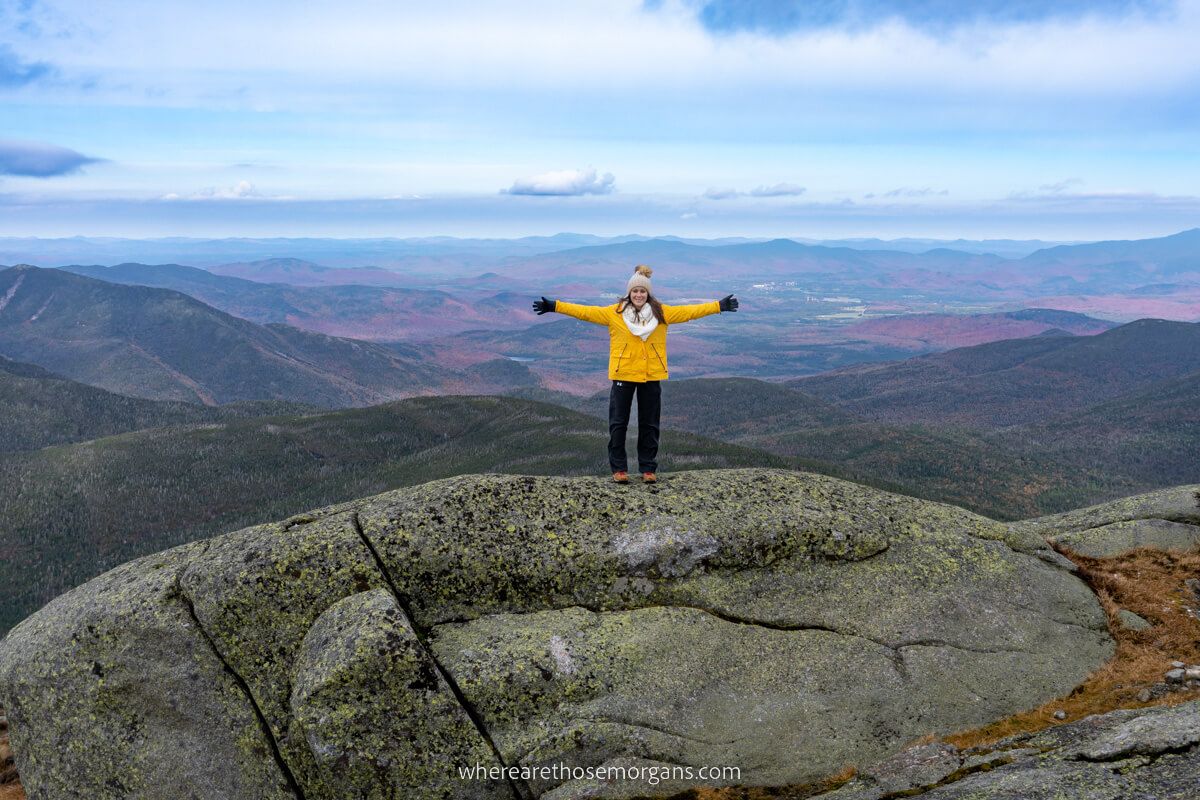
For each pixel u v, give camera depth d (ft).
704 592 42.37
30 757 39.81
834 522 46.47
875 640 41.55
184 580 39.86
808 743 36.29
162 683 38.19
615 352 47.09
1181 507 58.23
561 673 36.76
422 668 34.53
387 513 42.16
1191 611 46.47
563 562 41.83
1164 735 29.25
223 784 36.55
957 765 33.01
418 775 33.65
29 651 40.37
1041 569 48.62
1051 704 38.73
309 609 38.70
